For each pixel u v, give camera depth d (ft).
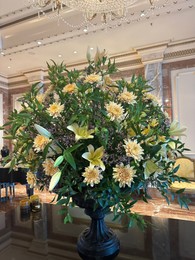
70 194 2.55
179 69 15.98
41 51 16.47
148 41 15.42
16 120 2.74
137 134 2.63
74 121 2.57
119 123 2.61
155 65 16.24
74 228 4.16
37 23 13.42
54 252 3.31
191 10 11.66
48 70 3.17
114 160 2.52
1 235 3.94
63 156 2.34
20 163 2.93
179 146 3.06
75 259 3.07
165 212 11.41
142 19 12.37
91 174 2.36
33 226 4.28
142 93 3.04
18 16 12.27
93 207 2.77
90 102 2.69
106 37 14.52
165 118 3.09
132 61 17.40
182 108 15.88
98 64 3.08
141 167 2.61
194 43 15.29
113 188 2.52
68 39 14.51
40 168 2.74
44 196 13.84
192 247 3.37
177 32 14.19
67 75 2.97
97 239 3.02
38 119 2.71
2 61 18.49
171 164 2.95
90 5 8.50
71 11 11.91
